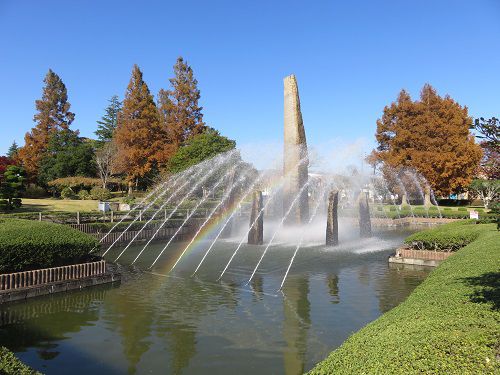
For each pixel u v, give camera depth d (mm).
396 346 3996
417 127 43781
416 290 6781
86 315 8656
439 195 46156
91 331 7664
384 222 35094
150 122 46906
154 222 23734
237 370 5941
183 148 41188
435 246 14344
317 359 6301
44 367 6164
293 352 6574
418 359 3650
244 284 11352
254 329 7656
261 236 19328
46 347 6934
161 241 22500
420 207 43406
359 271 13055
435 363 3533
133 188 53156
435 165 42250
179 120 51469
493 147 4461
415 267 13664
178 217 27219
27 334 7551
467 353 3684
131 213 25531
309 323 7961
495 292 5590
